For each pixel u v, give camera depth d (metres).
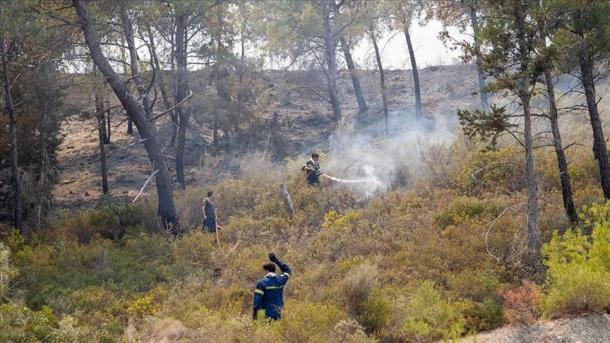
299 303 9.33
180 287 11.16
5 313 6.95
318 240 12.83
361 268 9.61
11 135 16.62
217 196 17.86
